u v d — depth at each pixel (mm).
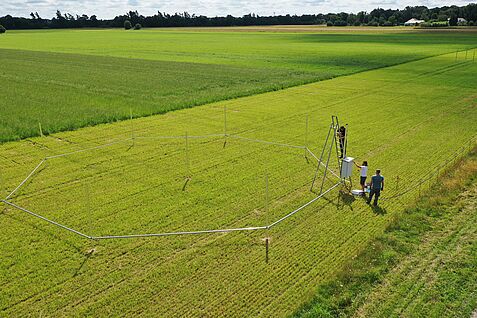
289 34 136000
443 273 10578
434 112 27203
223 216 13797
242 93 33406
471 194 14797
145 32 159250
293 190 15703
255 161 18625
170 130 23406
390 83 38750
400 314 9320
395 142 21062
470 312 9305
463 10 175875
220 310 9695
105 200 14930
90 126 24094
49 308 9734
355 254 11617
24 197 15141
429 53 67438
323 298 9898
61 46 89312
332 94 33625
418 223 12992
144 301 9977
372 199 14945
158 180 16609
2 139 20953
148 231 12898
